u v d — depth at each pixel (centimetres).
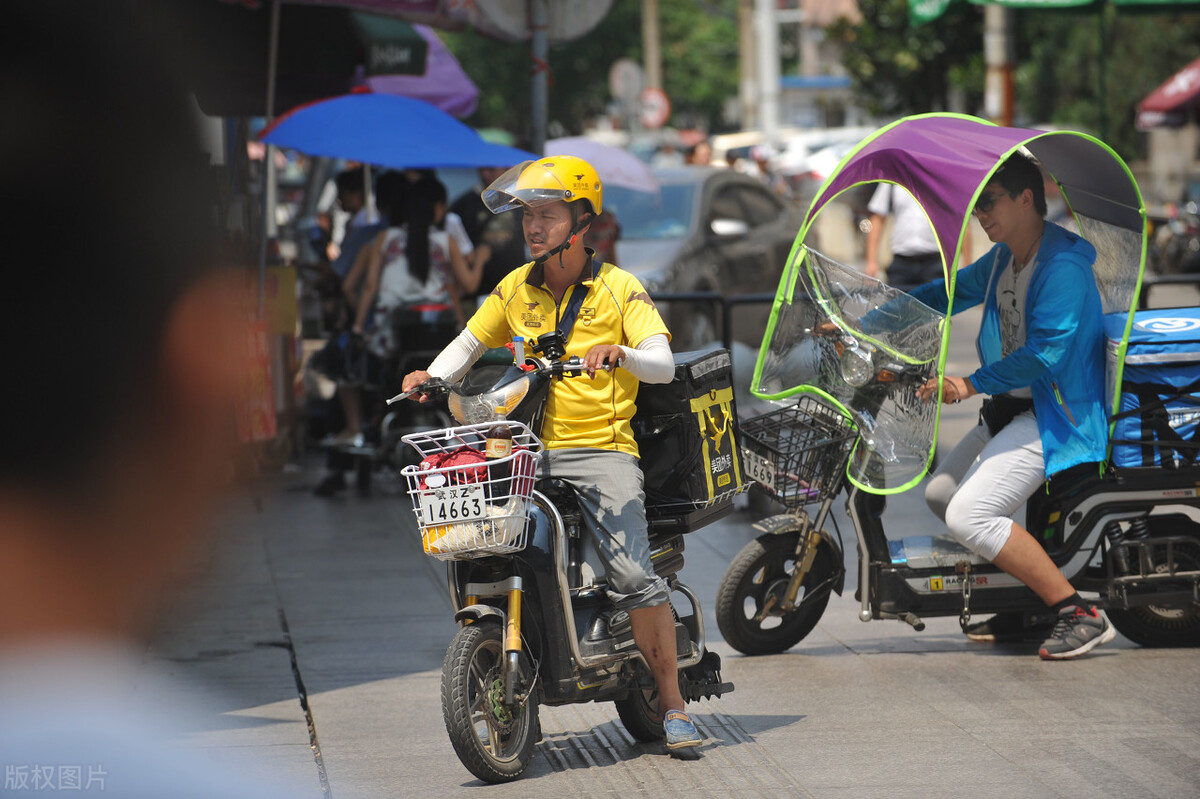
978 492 1525
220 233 2316
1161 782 1197
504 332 1268
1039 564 1531
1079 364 1522
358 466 2652
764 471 1555
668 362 1192
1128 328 1523
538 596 1208
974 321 4625
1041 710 1397
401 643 1684
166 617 1797
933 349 1508
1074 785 1194
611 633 1246
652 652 1248
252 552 2145
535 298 1239
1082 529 1562
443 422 2628
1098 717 1371
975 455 1617
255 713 1433
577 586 1244
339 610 1827
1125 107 8056
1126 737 1312
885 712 1402
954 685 1486
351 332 2592
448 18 2514
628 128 9106
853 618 1773
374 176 3023
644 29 13000
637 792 1201
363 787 1225
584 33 2461
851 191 3650
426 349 2559
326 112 2575
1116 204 1577
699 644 1330
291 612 1819
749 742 1323
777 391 1616
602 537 1214
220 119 2641
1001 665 1557
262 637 1709
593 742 1345
